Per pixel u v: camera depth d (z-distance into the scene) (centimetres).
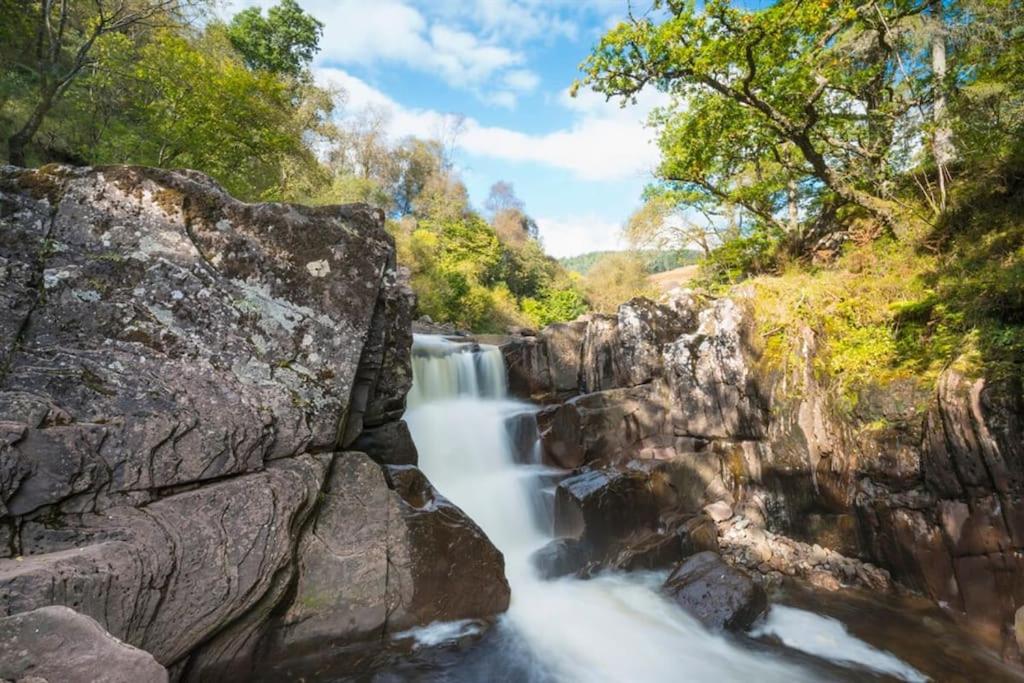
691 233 1712
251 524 339
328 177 2106
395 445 544
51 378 313
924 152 988
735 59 944
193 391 352
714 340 834
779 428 741
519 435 917
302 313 421
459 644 442
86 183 380
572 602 576
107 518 294
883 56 948
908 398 640
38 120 998
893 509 616
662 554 675
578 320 1139
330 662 390
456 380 1038
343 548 403
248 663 358
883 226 993
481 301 2456
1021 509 482
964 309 644
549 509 764
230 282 399
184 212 400
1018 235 696
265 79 1319
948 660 486
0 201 349
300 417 390
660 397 905
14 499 268
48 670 182
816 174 1053
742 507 772
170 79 1195
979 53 743
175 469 324
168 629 300
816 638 526
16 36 1107
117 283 361
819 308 786
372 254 468
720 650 504
